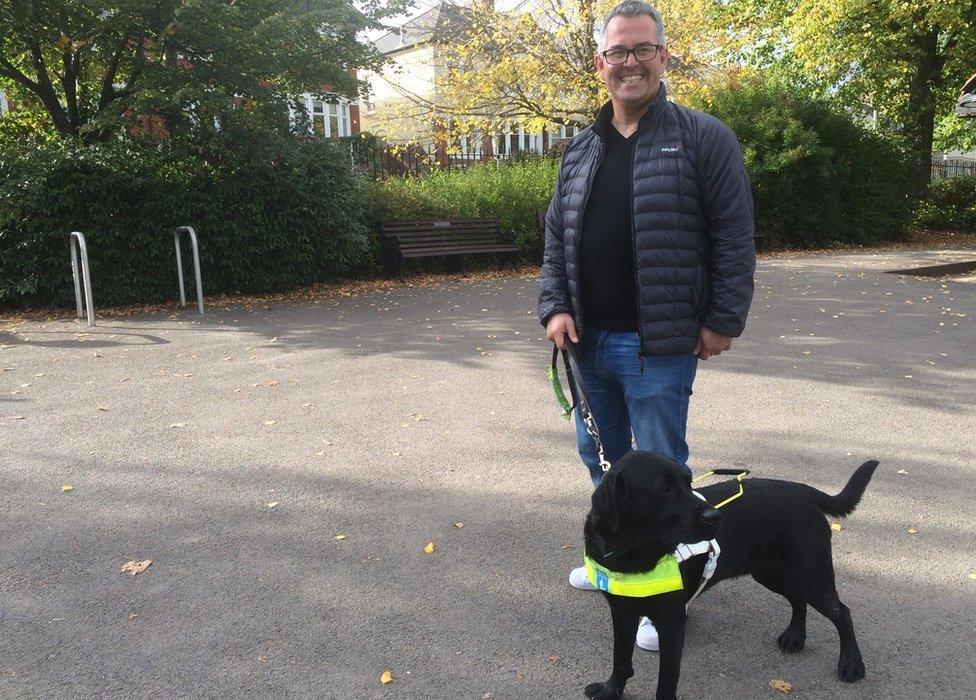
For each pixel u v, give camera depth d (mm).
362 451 4988
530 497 4270
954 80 22141
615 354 3002
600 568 2461
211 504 4195
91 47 11281
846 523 3891
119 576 3438
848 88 22062
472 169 16594
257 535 3836
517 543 3746
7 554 3633
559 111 20078
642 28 2736
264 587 3350
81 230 10430
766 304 10172
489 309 10227
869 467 2830
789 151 17578
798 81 22734
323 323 9383
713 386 6344
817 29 19328
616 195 2906
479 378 6707
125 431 5379
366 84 13234
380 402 6043
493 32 19703
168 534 3844
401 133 25516
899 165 19922
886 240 20125
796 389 6234
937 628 2992
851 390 6188
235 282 11758
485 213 15336
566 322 3090
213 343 8234
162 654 2869
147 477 4570
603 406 3227
